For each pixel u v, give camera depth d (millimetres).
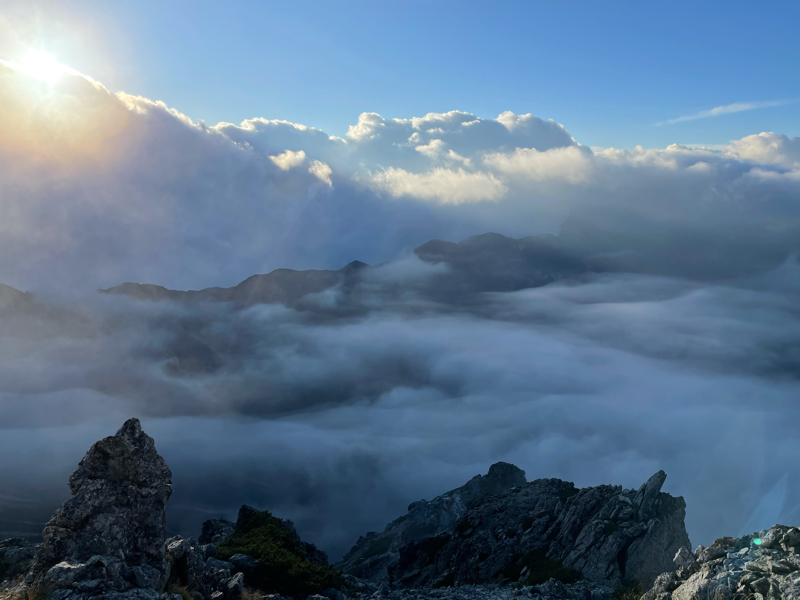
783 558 21953
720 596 21422
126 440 22719
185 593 22766
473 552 84250
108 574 19750
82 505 21438
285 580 32594
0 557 23656
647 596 26547
